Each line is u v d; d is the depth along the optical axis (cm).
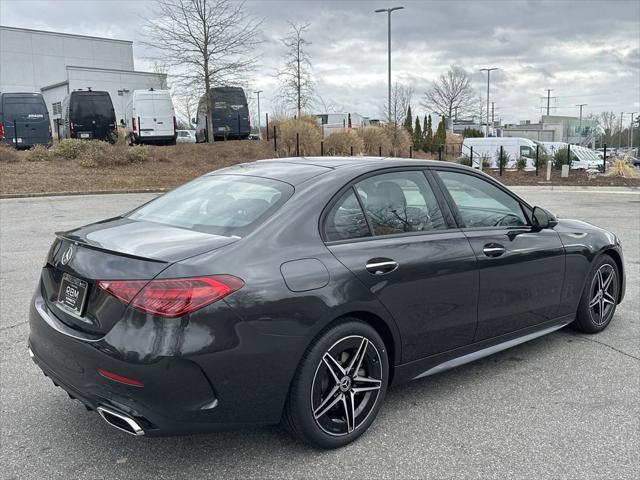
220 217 329
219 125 2697
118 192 1717
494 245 396
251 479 295
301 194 331
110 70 4628
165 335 265
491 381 414
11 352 463
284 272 296
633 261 805
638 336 505
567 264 457
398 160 385
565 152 2744
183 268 275
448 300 367
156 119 2566
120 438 336
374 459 313
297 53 3228
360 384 331
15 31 5106
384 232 349
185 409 271
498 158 2811
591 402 380
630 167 2581
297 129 2578
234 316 277
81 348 283
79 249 307
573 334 511
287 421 309
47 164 2025
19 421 355
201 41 2508
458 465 307
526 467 306
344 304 311
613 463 309
